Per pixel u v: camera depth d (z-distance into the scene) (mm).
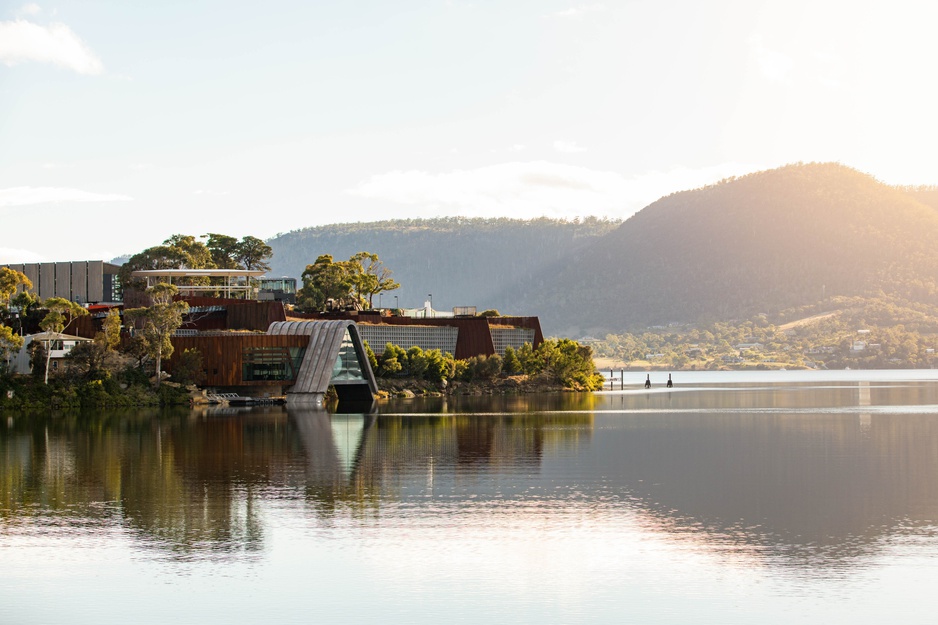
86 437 163500
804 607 68188
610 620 66000
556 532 87812
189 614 67312
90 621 66125
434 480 116125
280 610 67938
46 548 82750
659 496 105188
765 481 115562
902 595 70375
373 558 79438
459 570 76438
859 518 93625
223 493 106938
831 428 183500
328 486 111375
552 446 150625
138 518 93750
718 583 73188
